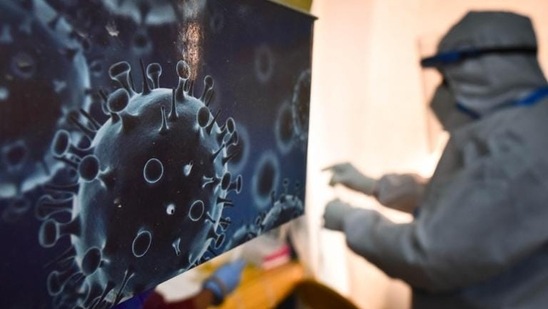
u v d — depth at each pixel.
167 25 0.63
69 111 0.51
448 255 0.76
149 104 0.62
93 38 0.53
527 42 0.85
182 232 0.71
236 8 0.75
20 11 0.45
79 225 0.54
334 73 1.40
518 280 0.81
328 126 1.40
